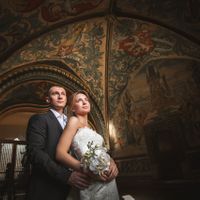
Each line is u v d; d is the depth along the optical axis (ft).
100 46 31.45
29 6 22.38
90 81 34.50
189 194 26.68
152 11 25.38
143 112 33.04
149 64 31.89
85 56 32.04
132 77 34.22
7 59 26.35
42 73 30.63
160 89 30.94
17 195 36.35
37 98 33.27
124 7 25.91
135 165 33.55
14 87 28.60
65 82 32.63
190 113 27.50
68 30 27.53
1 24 22.89
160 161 30.63
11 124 49.55
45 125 7.74
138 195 32.12
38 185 7.07
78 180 6.29
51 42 27.96
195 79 26.86
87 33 29.25
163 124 30.37
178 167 28.43
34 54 28.32
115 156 36.37
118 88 35.73
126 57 32.89
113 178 6.89
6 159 43.01
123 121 35.63
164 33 27.37
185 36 25.95
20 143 39.88
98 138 7.72
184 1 22.40
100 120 36.29
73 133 7.32
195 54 26.43
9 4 21.40
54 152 7.39
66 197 7.29
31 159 6.83
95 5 25.11
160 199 29.58
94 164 6.29
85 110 8.14
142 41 30.04
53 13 24.48
